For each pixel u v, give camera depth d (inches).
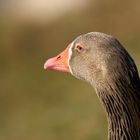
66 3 1171.3
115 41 325.1
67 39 1090.1
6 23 1178.0
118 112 321.4
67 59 361.4
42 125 706.2
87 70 338.0
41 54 1037.2
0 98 844.0
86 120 665.6
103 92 323.9
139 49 833.5
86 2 1141.7
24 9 1211.9
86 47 336.5
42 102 788.0
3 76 927.0
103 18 1095.0
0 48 1082.7
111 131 325.7
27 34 1130.0
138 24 1032.8
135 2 1079.0
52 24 1147.3
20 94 841.5
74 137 652.7
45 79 863.1
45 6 1187.9
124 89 317.4
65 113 706.8
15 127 729.0
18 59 1020.5
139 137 319.6
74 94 761.0
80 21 1120.8
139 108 319.6
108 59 320.5
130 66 318.7
